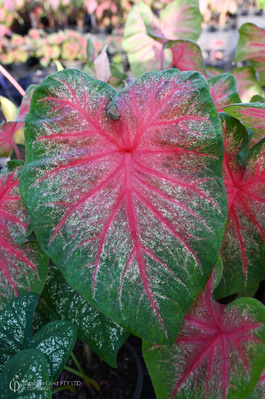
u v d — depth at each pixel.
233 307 0.34
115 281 0.32
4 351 0.35
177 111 0.35
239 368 0.31
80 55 1.93
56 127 0.35
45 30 2.23
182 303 0.32
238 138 0.44
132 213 0.34
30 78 1.87
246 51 0.77
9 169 0.42
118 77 0.78
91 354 0.55
